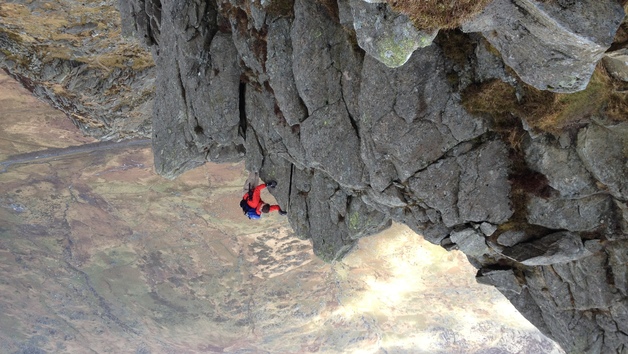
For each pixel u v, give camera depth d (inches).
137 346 2070.6
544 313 411.8
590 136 323.9
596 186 335.0
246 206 529.7
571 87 265.9
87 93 872.9
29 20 740.0
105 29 760.3
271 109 483.8
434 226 406.3
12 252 1727.4
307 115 448.5
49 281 1840.6
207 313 1791.3
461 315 1681.8
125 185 1407.5
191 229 1529.3
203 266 1638.8
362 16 279.9
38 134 1199.6
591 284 366.3
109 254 1688.0
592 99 309.4
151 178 1368.1
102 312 1931.6
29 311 1975.9
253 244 1525.6
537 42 258.4
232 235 1510.8
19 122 1138.7
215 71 514.0
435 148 376.8
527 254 368.5
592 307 373.4
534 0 234.2
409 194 398.9
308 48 419.8
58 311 1955.0
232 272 1631.4
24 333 2057.1
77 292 1866.4
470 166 371.6
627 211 331.0
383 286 1617.9
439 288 1579.7
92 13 725.9
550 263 367.9
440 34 351.3
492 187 369.4
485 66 340.8
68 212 1546.5
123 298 1838.1
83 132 1003.9
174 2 518.0
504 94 339.0
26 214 1537.9
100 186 1417.3
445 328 1727.4
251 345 1902.1
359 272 1587.1
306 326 1793.8
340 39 408.8
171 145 571.2
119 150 1278.3
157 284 1750.7
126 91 888.9
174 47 546.0
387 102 379.6
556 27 239.0
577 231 353.4
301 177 505.0
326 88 422.0
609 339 376.8
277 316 1755.7
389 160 394.3
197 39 518.0
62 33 764.0
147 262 1685.5
